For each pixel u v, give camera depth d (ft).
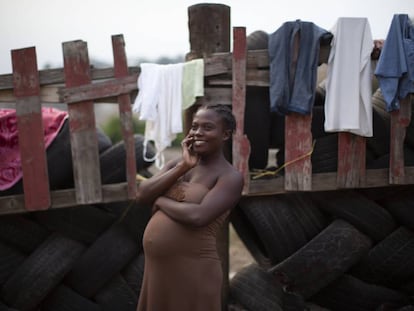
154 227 7.17
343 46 10.89
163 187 7.30
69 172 11.22
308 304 11.93
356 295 11.53
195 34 11.30
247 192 11.12
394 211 11.93
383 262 11.64
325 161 11.73
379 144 12.10
